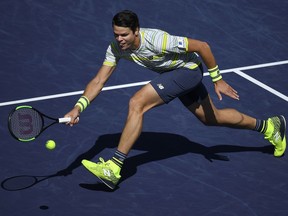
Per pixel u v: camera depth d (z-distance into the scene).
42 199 26.06
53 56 36.66
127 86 34.41
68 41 38.19
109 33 39.25
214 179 27.88
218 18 41.56
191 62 25.91
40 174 27.52
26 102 32.47
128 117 25.56
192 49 25.02
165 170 28.30
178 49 24.89
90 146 29.52
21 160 28.28
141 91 25.70
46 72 35.12
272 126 28.77
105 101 32.94
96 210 25.64
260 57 37.97
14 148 28.98
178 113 32.41
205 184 27.53
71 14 40.75
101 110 32.19
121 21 24.08
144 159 28.97
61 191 26.59
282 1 44.25
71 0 42.25
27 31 38.81
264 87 35.03
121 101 33.06
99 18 40.59
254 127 28.58
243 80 35.56
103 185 27.14
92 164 25.41
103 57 37.00
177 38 24.89
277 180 28.03
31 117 24.50
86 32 39.19
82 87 34.16
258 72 36.47
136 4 42.34
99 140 29.95
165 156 29.23
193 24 40.75
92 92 26.11
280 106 33.38
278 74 36.44
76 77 34.94
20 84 33.91
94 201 26.14
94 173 25.50
